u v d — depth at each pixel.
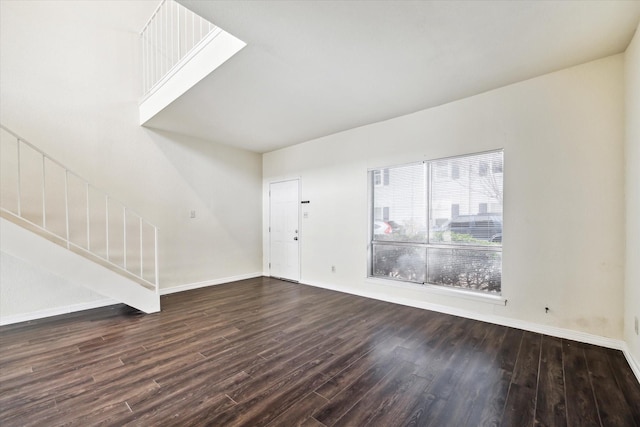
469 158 3.38
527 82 2.93
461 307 3.37
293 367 2.24
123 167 4.05
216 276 5.11
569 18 2.03
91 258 3.75
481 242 3.30
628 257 2.35
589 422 1.63
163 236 4.45
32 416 1.67
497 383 2.01
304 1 1.87
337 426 1.60
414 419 1.66
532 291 2.91
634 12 1.96
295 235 5.28
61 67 3.56
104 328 3.03
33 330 2.97
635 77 2.19
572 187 2.71
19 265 3.23
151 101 3.86
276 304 3.88
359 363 2.30
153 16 4.01
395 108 3.62
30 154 3.33
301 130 4.48
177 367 2.23
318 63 2.60
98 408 1.74
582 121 2.65
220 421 1.64
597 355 2.39
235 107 3.55
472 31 2.17
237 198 5.46
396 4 1.90
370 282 4.19
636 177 2.17
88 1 3.79
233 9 1.95
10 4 3.24
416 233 3.83
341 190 4.57
